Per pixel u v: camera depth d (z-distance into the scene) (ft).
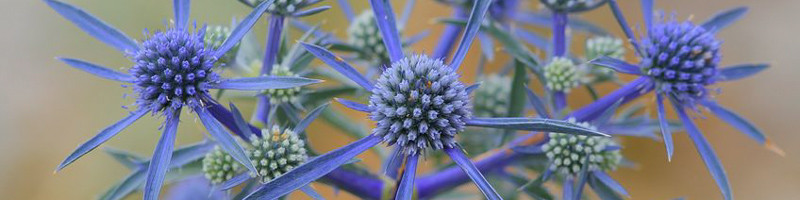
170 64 0.73
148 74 0.74
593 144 0.79
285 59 0.81
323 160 0.71
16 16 1.52
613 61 0.78
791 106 1.49
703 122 1.51
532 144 0.81
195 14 1.37
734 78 0.83
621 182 1.49
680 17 1.51
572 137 0.79
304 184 0.70
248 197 0.69
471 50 1.33
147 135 1.43
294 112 0.80
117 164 1.47
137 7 1.40
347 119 0.90
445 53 0.92
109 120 1.48
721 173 0.78
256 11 0.74
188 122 1.36
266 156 0.75
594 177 0.80
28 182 1.47
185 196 0.85
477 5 0.73
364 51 0.91
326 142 1.45
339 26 1.40
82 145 0.71
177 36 0.74
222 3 1.40
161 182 0.71
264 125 0.79
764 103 1.51
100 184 1.46
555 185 0.88
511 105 0.84
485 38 0.91
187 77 0.73
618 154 0.83
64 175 1.47
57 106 1.50
